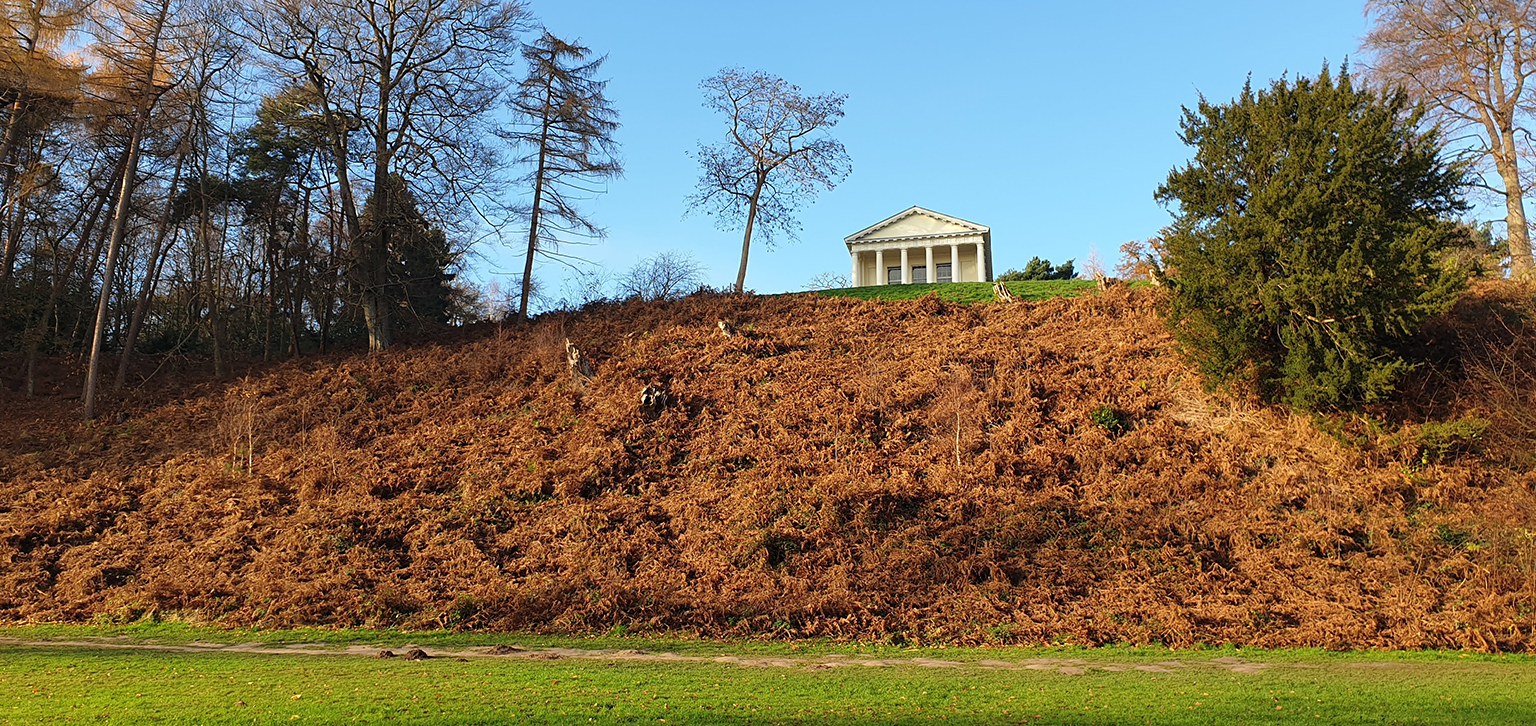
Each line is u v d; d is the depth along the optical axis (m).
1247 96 21.78
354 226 32.72
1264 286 20.28
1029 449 20.86
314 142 34.19
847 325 29.12
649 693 9.64
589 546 18.17
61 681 9.94
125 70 28.19
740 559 17.61
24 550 18.89
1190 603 15.55
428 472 21.69
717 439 22.55
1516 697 9.48
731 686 10.30
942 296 33.28
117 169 32.88
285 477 21.69
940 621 15.44
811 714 8.59
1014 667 12.41
